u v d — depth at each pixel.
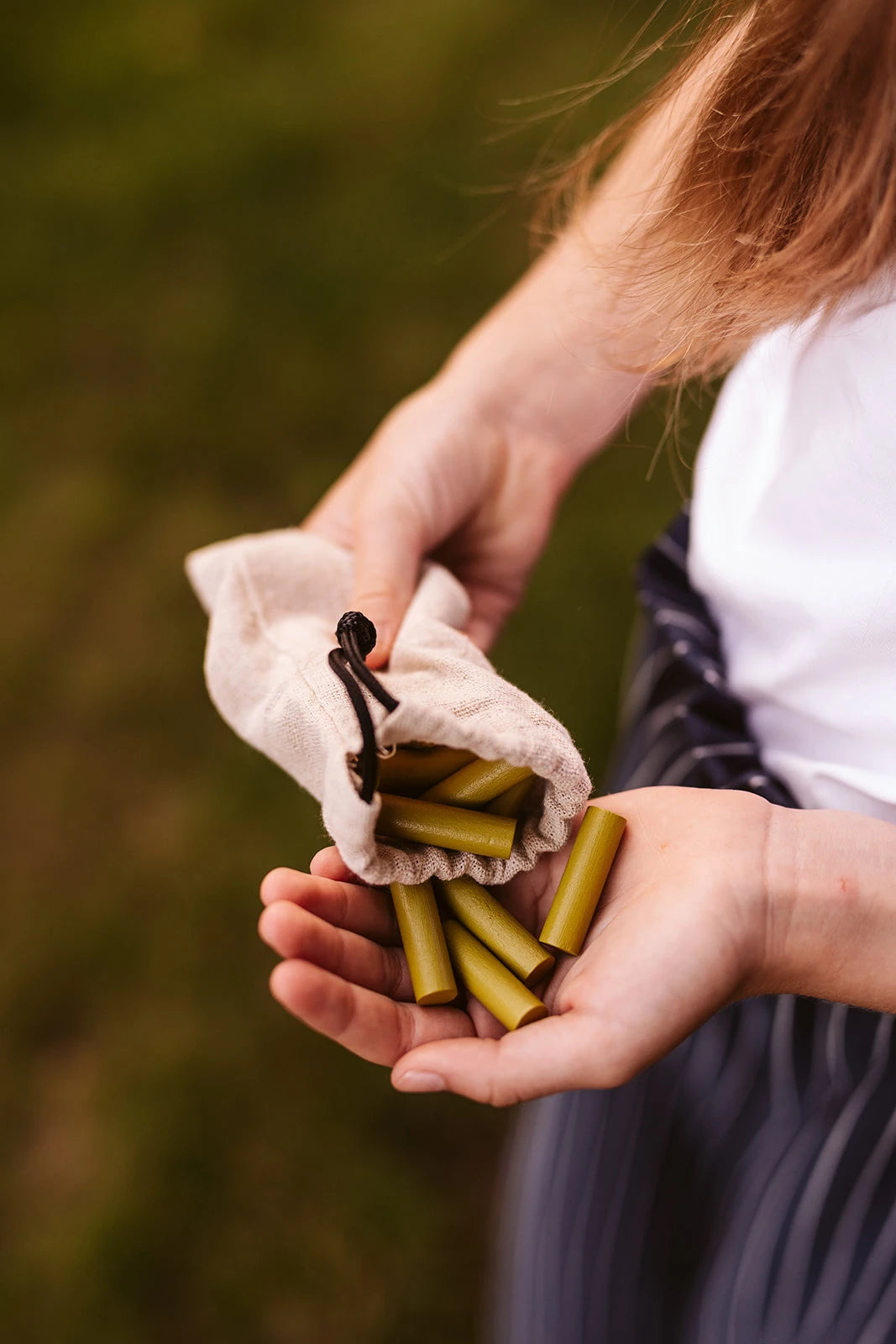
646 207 0.64
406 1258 0.89
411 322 1.55
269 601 0.69
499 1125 0.94
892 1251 0.63
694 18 0.60
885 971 0.59
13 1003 1.02
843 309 0.59
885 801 0.62
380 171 1.73
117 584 1.32
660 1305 0.69
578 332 0.72
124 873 1.10
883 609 0.60
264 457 1.43
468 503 0.75
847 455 0.60
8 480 1.42
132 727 1.20
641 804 0.63
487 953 0.61
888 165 0.56
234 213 1.70
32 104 1.92
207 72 1.94
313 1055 0.97
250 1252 0.89
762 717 0.67
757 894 0.59
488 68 1.84
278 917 0.58
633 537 1.30
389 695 0.59
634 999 0.58
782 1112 0.65
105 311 1.60
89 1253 0.89
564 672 1.21
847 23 0.54
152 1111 0.95
